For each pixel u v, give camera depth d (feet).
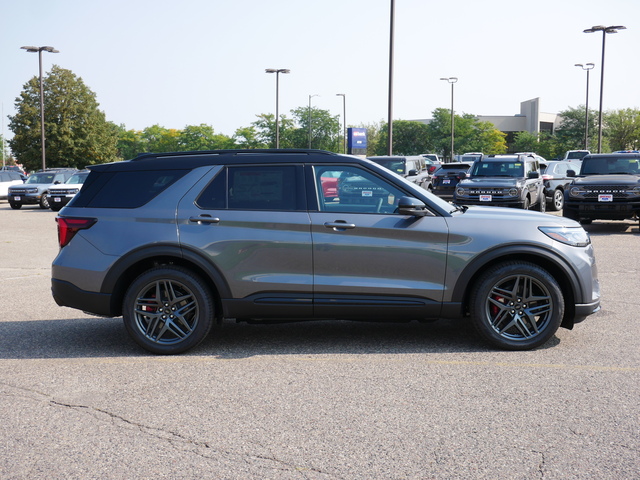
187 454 11.19
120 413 13.16
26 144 208.64
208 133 362.94
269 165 17.78
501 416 12.79
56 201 86.38
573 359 16.71
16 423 12.68
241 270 17.34
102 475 10.43
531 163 62.75
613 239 43.75
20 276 32.17
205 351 17.87
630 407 13.21
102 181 18.20
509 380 15.02
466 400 13.71
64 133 209.87
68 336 19.80
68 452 11.32
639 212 45.57
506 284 17.63
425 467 10.61
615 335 19.16
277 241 17.25
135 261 17.40
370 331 20.01
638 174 49.26
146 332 17.60
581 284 17.46
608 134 298.15
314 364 16.49
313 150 17.90
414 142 321.11
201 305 17.40
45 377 15.64
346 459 10.93
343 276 17.31
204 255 17.28
